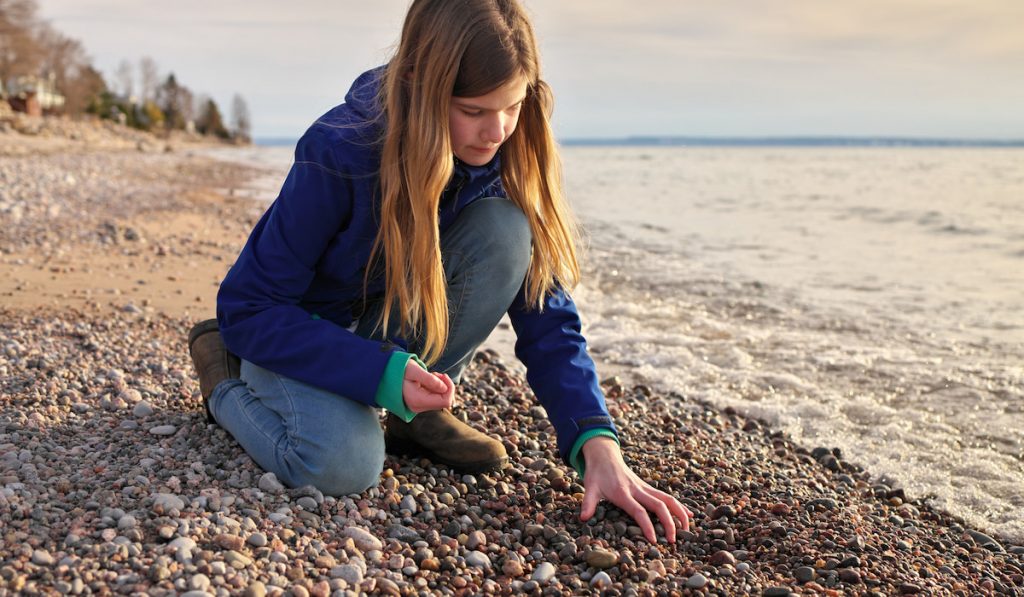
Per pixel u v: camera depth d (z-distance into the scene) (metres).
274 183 17.45
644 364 4.10
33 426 2.36
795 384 3.81
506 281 2.23
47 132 37.00
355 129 2.01
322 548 1.82
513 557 1.92
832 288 6.34
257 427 2.14
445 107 1.89
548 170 2.25
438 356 2.20
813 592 1.85
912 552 2.16
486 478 2.34
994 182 27.05
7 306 4.03
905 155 89.81
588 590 1.81
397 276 2.06
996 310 5.52
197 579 1.58
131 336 3.63
